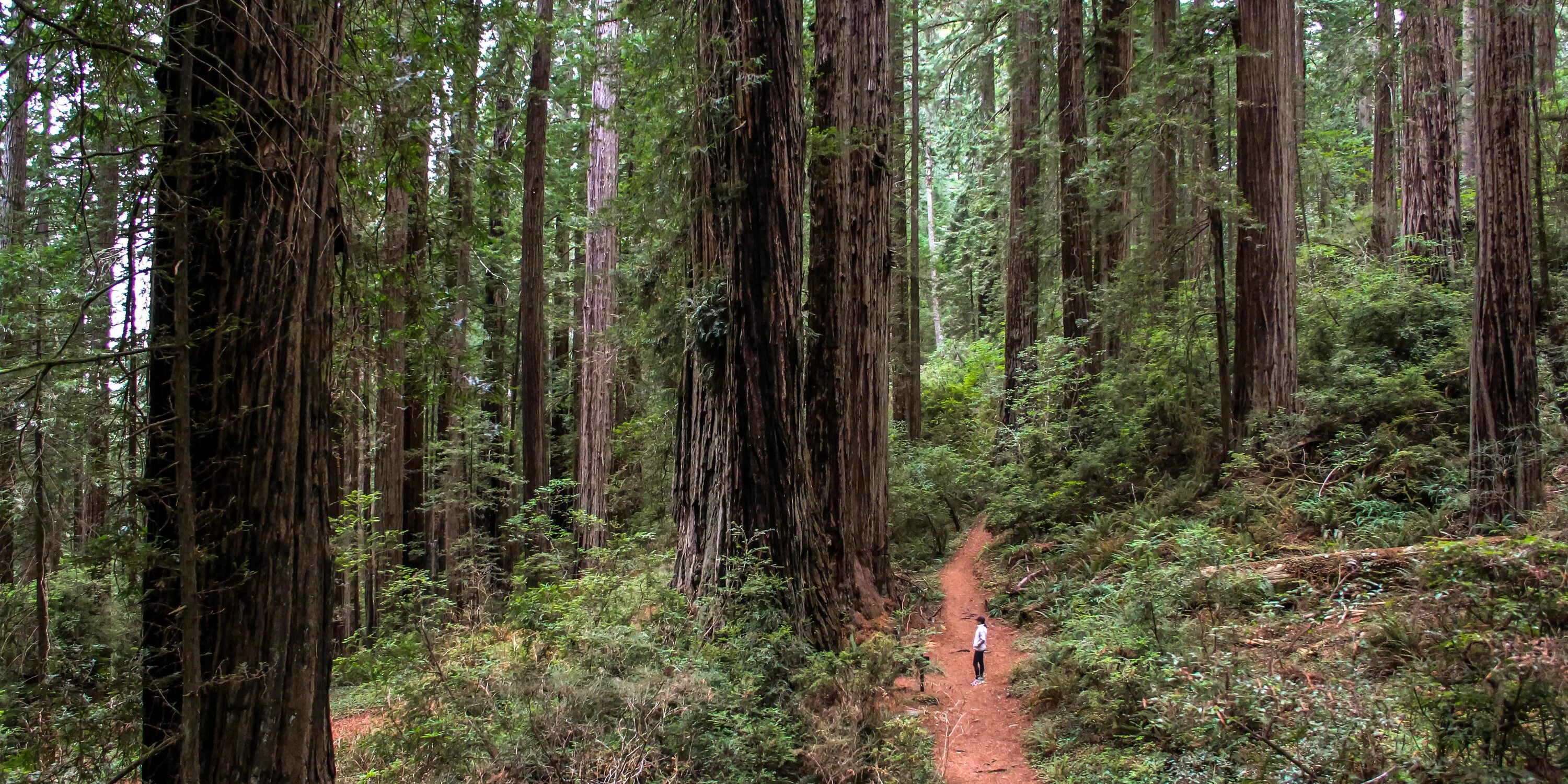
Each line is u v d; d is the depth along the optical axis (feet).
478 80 19.79
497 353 62.95
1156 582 26.99
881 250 36.24
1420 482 29.37
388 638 27.35
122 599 12.06
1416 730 14.82
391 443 41.60
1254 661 20.07
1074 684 23.90
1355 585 23.91
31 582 21.18
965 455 64.90
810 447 33.76
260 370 11.97
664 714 19.22
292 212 12.44
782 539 27.84
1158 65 39.34
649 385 42.29
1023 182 59.11
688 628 25.79
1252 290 36.91
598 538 49.16
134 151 10.96
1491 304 25.16
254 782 11.69
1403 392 34.14
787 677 24.31
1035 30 58.54
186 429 10.84
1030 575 38.52
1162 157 39.65
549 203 64.90
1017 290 59.36
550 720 18.53
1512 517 24.23
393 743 18.52
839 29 34.22
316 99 12.82
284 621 12.18
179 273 10.75
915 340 68.18
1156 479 40.98
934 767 20.61
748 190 28.60
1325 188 67.67
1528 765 12.35
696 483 29.99
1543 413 30.42
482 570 45.16
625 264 45.96
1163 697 18.39
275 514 12.10
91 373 11.44
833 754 19.53
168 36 11.48
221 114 11.12
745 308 28.48
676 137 31.07
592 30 41.34
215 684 11.16
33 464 11.34
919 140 74.90
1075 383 50.34
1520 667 12.61
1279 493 32.83
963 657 31.14
